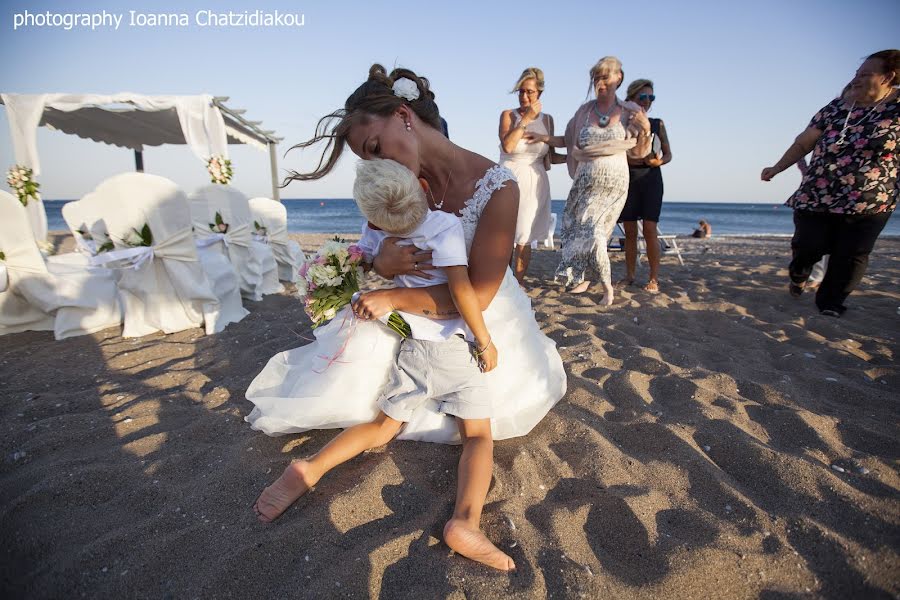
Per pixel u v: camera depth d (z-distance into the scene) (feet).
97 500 6.15
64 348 12.19
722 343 11.57
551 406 7.86
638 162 16.42
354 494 5.95
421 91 6.59
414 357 6.47
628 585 4.78
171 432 7.63
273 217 20.25
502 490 6.16
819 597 4.63
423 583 4.79
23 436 7.68
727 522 5.56
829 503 5.75
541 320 13.39
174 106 23.52
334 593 4.67
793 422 7.55
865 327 12.48
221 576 4.91
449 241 5.86
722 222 155.43
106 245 12.68
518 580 4.80
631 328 12.52
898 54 11.63
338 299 6.57
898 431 7.38
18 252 12.49
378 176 5.54
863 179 12.42
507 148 15.65
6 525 5.78
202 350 11.85
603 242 14.70
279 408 6.82
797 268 15.07
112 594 4.81
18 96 22.12
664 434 7.27
